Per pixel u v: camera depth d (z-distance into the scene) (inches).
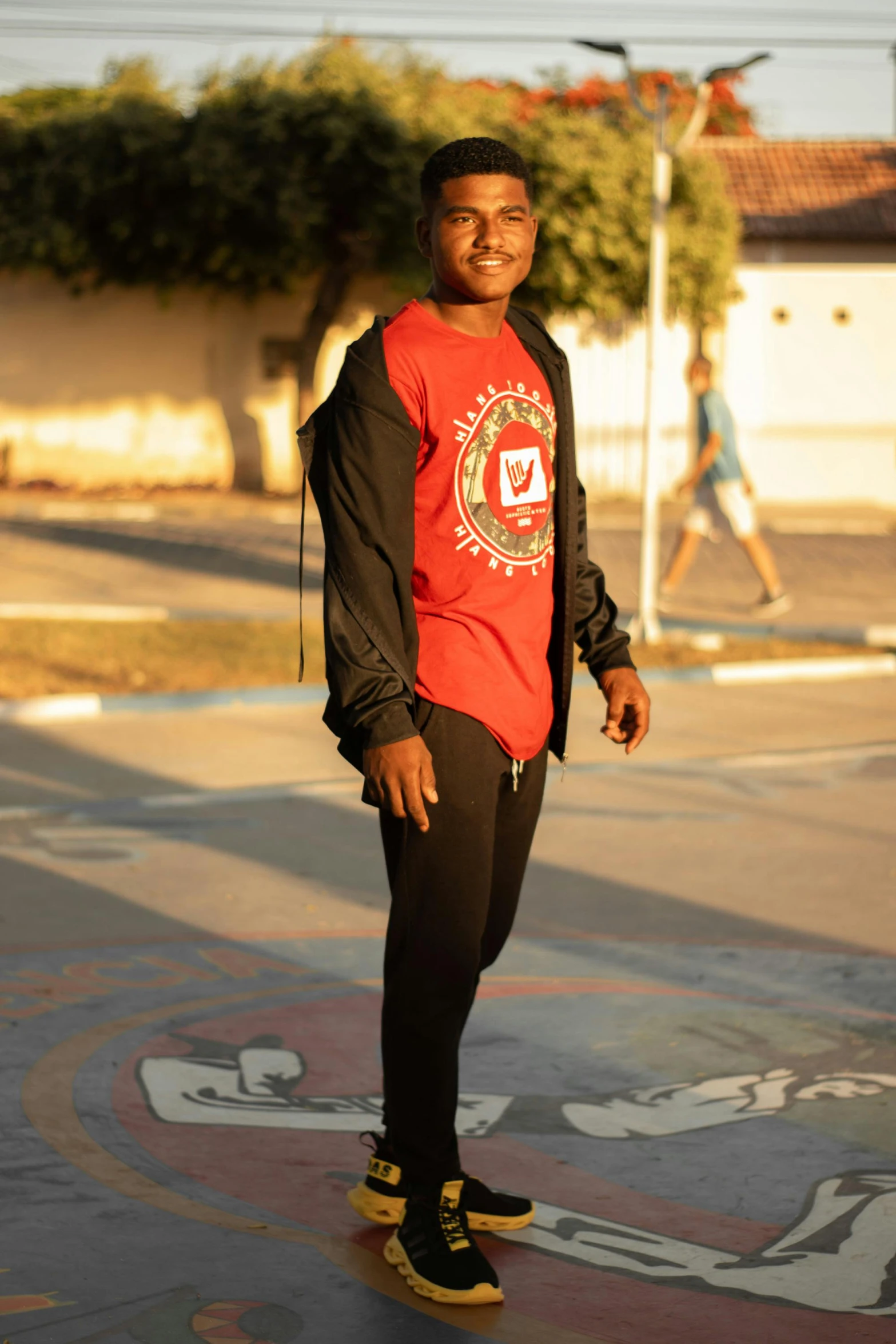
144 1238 122.7
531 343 122.2
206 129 929.5
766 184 1156.5
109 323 1073.5
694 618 576.4
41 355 1074.7
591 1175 137.0
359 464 112.1
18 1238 121.8
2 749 346.6
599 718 397.4
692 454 1112.8
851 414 1135.0
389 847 119.2
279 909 227.0
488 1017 180.2
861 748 362.3
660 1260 120.9
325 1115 149.7
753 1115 151.4
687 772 334.6
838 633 535.8
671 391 1109.7
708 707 416.2
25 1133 142.7
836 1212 129.6
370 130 932.0
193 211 939.3
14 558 684.1
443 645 116.0
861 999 188.7
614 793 312.7
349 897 234.2
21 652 454.0
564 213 992.2
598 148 995.9
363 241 974.4
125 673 432.8
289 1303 112.8
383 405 112.0
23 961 198.7
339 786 314.0
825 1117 150.9
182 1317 110.2
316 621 542.9
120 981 190.9
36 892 234.1
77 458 1082.7
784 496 1138.7
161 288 1008.2
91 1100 151.5
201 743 357.1
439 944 116.0
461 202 113.8
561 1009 183.6
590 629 129.7
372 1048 168.9
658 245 495.8
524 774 121.2
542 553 120.2
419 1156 117.6
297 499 1029.8
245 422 1086.4
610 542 811.4
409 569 113.3
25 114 1023.6
